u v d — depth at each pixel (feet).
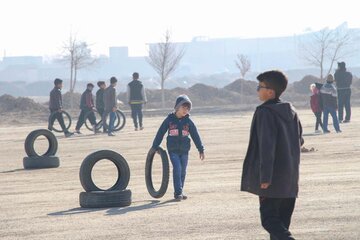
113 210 45.96
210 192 51.70
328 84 104.94
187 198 49.42
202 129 124.06
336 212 41.93
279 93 30.04
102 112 125.59
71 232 39.40
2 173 70.03
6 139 119.24
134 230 39.22
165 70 253.03
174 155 49.37
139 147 93.15
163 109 216.95
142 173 65.36
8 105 209.46
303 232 37.17
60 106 119.44
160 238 37.01
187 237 36.96
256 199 47.67
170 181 59.00
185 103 49.37
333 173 59.21
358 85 277.44
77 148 95.14
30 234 39.32
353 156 71.87
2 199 52.65
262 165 29.01
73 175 66.28
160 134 49.75
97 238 37.60
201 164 70.08
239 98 263.29
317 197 47.19
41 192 55.88
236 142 94.68
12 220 43.68
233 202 46.85
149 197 51.13
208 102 252.42
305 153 75.97
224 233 37.55
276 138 29.30
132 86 127.03
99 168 69.67
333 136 97.66
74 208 47.39
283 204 30.14
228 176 60.49
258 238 36.22
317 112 105.40
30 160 73.05
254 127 29.71
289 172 29.37
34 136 74.08
